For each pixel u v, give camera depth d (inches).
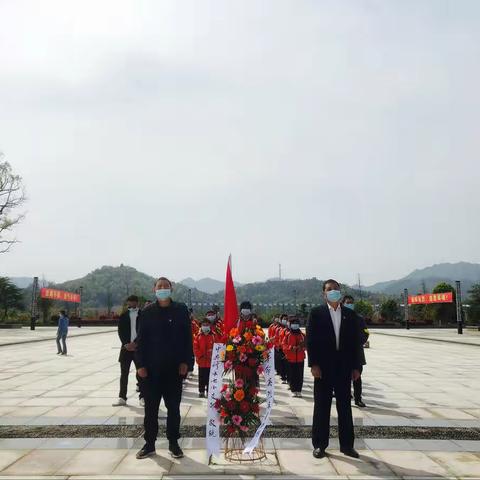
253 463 189.5
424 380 433.4
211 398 204.7
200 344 343.6
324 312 211.2
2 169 1493.6
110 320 1831.9
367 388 385.4
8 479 170.7
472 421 265.1
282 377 441.1
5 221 1508.4
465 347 871.1
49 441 222.1
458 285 1359.5
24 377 442.3
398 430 244.2
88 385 394.0
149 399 204.1
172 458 196.2
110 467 184.4
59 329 677.3
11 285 1943.9
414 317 2346.2
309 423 261.3
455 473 177.8
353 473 177.6
